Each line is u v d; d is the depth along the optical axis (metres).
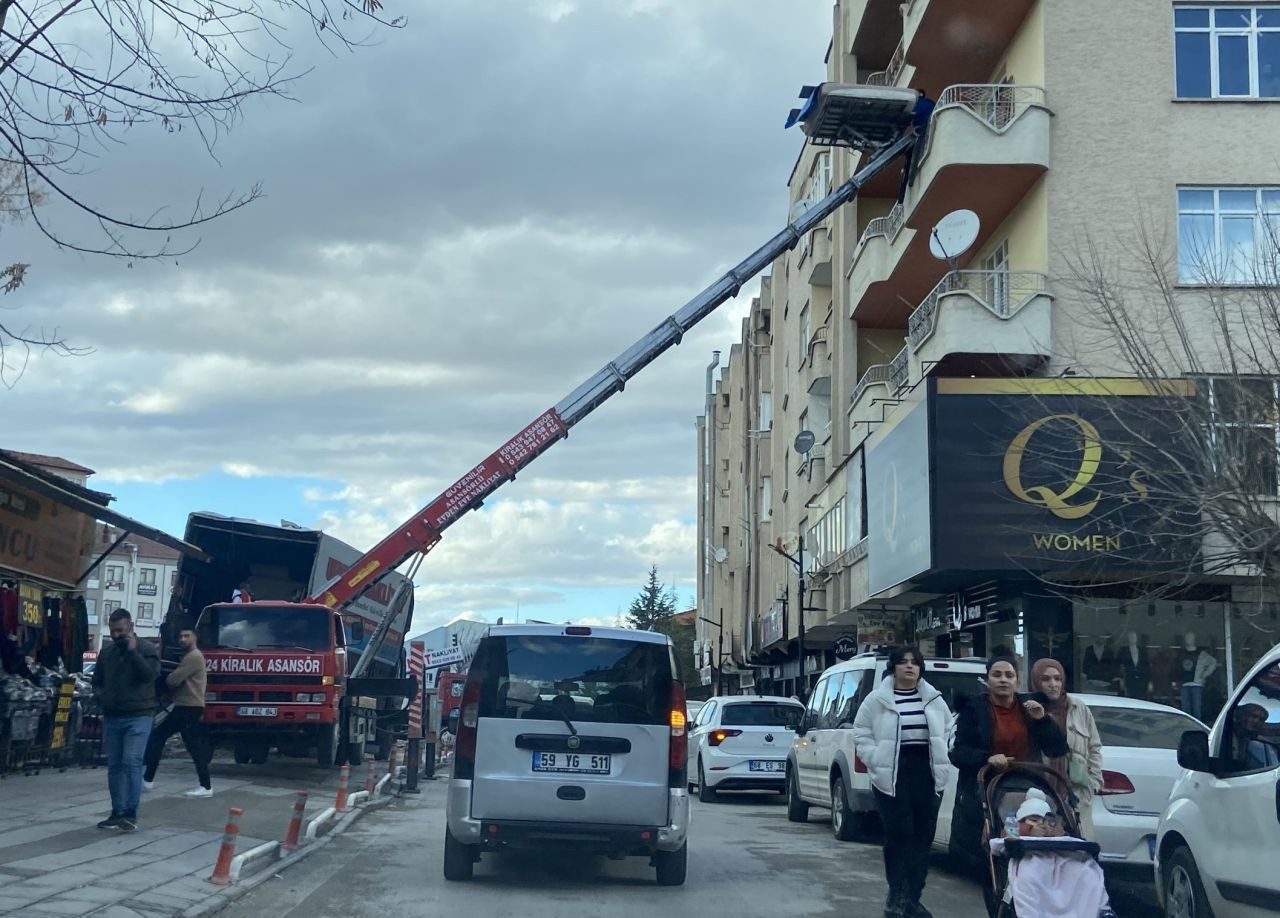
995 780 7.88
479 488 24.14
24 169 8.21
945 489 20.11
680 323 26.09
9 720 15.85
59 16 7.88
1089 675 21.08
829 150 36.09
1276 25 22.39
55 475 16.28
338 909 9.16
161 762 21.67
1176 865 8.14
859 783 14.19
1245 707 7.69
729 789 21.25
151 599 82.50
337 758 22.22
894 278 28.45
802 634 34.44
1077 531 19.41
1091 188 22.02
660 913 9.53
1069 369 19.89
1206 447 14.84
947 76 26.62
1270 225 17.52
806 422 37.41
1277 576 14.38
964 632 25.48
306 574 24.88
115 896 8.41
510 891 10.28
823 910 9.83
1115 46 22.36
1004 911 6.89
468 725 10.48
